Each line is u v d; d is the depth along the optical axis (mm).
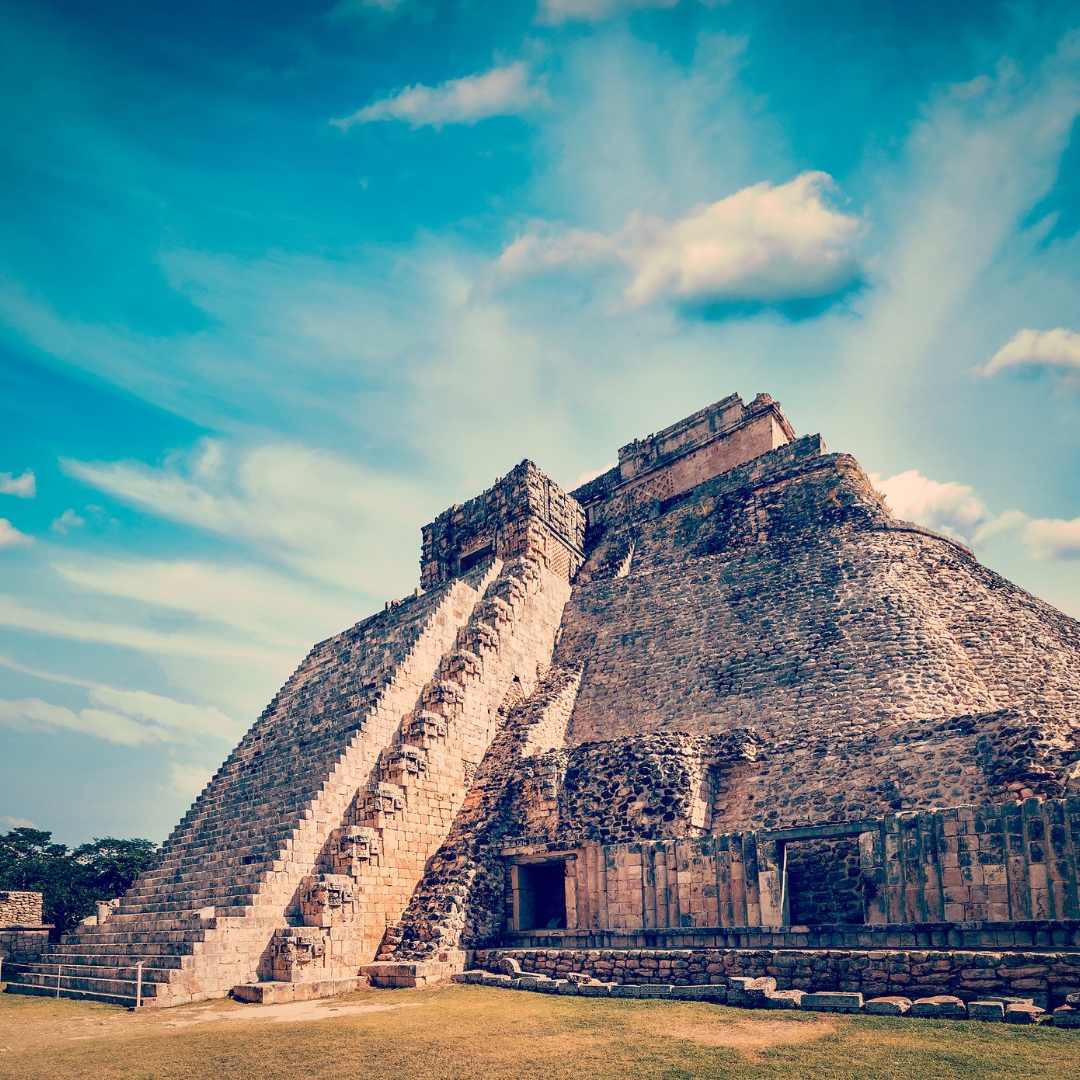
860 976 14656
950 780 19672
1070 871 15375
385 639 32719
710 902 19359
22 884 43438
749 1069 10906
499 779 26766
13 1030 16109
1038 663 25703
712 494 40125
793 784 22266
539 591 36062
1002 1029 12016
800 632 28391
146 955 20594
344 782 24656
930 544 30906
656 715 28750
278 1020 16109
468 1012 15922
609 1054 12008
